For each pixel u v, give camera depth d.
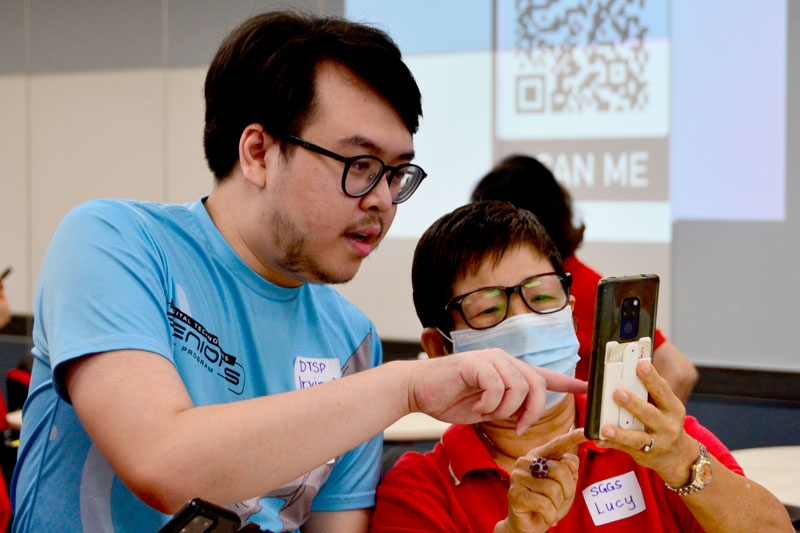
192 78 6.20
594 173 5.41
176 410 0.89
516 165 2.47
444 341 1.44
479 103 5.62
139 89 6.38
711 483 1.15
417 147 5.78
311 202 1.05
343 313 1.40
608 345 0.98
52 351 0.97
